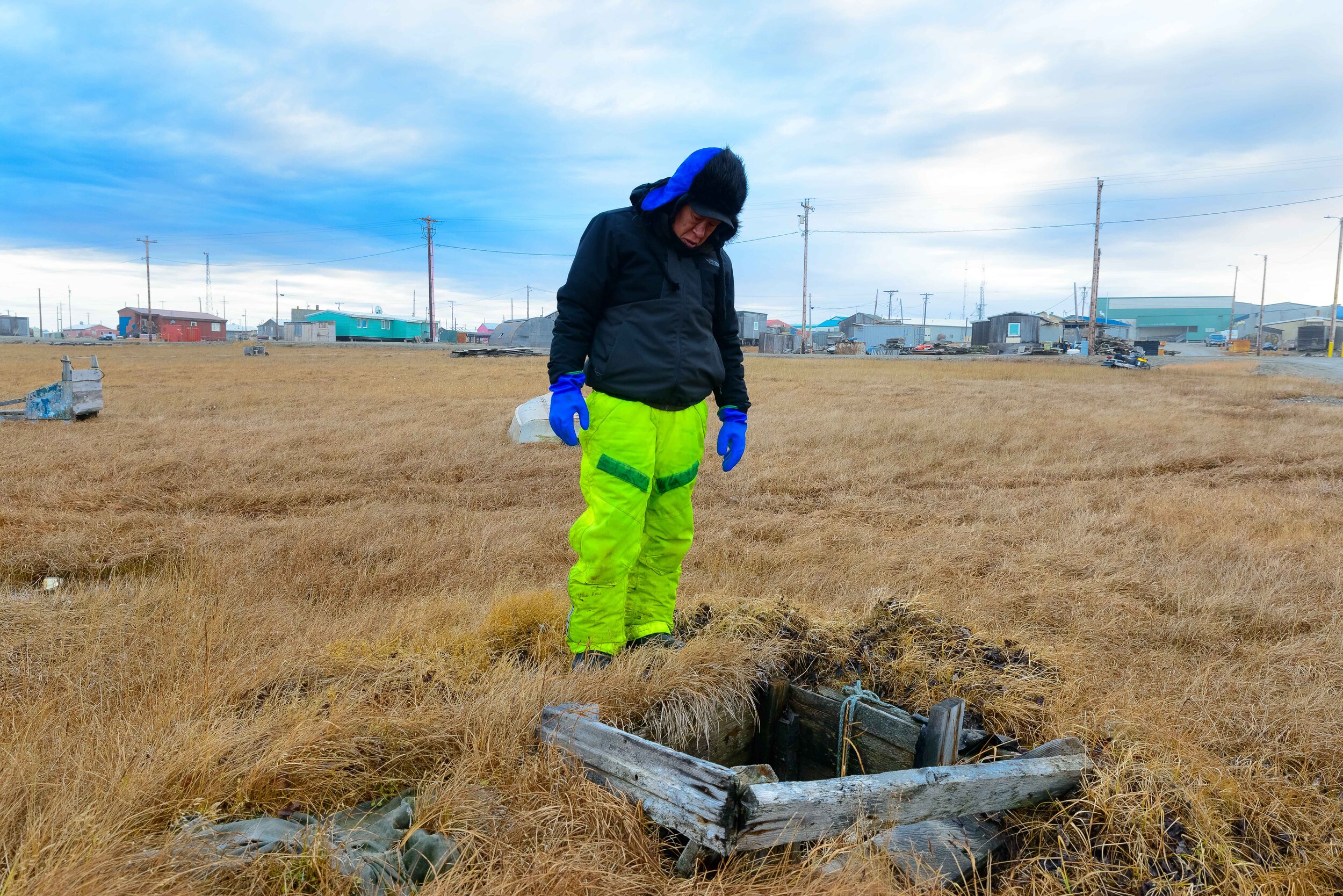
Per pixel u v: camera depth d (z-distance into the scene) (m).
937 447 10.70
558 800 2.00
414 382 22.88
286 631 3.41
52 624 3.43
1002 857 2.09
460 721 2.28
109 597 3.88
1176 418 14.00
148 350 50.56
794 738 2.81
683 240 2.70
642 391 2.66
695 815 1.80
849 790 1.83
